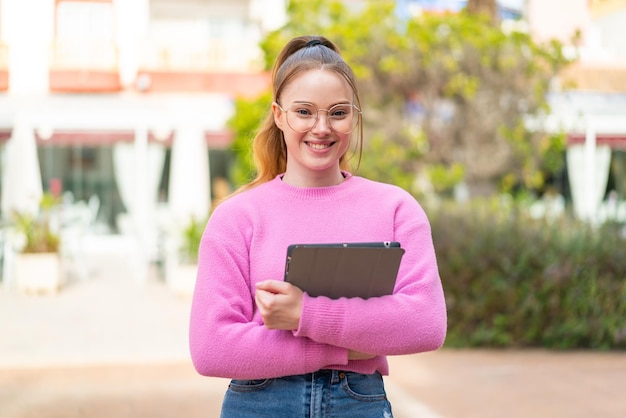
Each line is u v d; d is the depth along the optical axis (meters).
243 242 2.11
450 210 7.91
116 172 17.03
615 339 7.04
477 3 11.47
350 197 2.17
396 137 10.27
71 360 6.87
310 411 2.03
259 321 2.07
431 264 2.12
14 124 13.88
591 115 12.76
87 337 7.91
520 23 11.81
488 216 7.61
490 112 10.47
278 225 2.12
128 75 17.80
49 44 17.38
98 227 16.94
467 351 7.11
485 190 11.03
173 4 18.36
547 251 7.15
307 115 2.08
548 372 6.31
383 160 10.14
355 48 10.29
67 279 12.38
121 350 7.28
